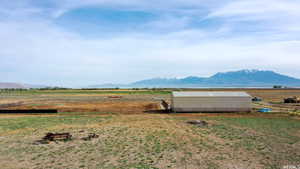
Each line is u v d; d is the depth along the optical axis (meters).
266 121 30.66
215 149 16.97
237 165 13.59
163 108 48.34
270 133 22.73
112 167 13.23
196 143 18.73
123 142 19.05
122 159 14.66
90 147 17.53
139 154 15.72
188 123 29.02
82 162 14.12
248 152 16.22
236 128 25.45
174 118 33.75
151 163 13.90
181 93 42.62
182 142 19.03
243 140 19.77
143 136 21.31
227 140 19.78
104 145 18.12
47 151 16.52
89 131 23.72
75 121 30.78
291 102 60.91
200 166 13.41
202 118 33.69
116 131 23.70
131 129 24.83
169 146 17.77
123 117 34.97
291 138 20.55
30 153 16.02
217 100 41.06
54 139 19.91
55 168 13.12
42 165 13.62
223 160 14.48
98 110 45.00
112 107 50.16
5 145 18.19
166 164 13.73
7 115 37.47
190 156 15.29
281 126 26.73
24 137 20.98
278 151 16.45
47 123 29.00
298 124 28.20
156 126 26.78
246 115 37.22
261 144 18.44
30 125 27.47
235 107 40.91
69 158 14.90
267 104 56.59
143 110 44.91
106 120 31.75
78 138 20.55
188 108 41.41
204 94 41.75
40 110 40.94
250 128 25.44
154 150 16.69
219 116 36.03
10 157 15.14
